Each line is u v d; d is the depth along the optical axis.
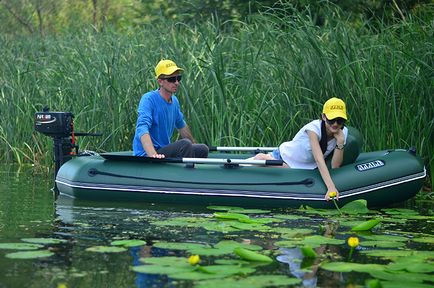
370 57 23.52
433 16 27.61
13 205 18.84
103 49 30.22
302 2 35.72
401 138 22.78
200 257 13.02
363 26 27.27
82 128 26.92
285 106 23.72
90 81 27.50
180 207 19.16
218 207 19.02
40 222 16.34
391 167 19.58
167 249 13.57
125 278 11.63
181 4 41.12
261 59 25.31
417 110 22.95
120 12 60.25
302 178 19.44
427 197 21.77
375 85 23.27
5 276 11.67
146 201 20.11
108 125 26.55
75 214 17.58
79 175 20.58
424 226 16.67
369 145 22.95
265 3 38.62
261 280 11.36
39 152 28.78
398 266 12.23
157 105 21.02
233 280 11.34
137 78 26.75
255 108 24.23
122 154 22.12
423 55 23.28
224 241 14.19
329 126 19.33
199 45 28.11
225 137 23.61
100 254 13.15
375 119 22.89
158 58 27.02
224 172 19.92
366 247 14.10
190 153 20.83
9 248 13.47
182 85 24.67
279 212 18.56
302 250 13.09
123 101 26.31
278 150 20.48
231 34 28.83
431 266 12.27
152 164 20.52
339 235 15.32
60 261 12.65
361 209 18.50
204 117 24.55
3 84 30.41
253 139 23.80
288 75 24.11
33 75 30.47
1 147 30.59
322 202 19.16
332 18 27.62
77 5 61.19
